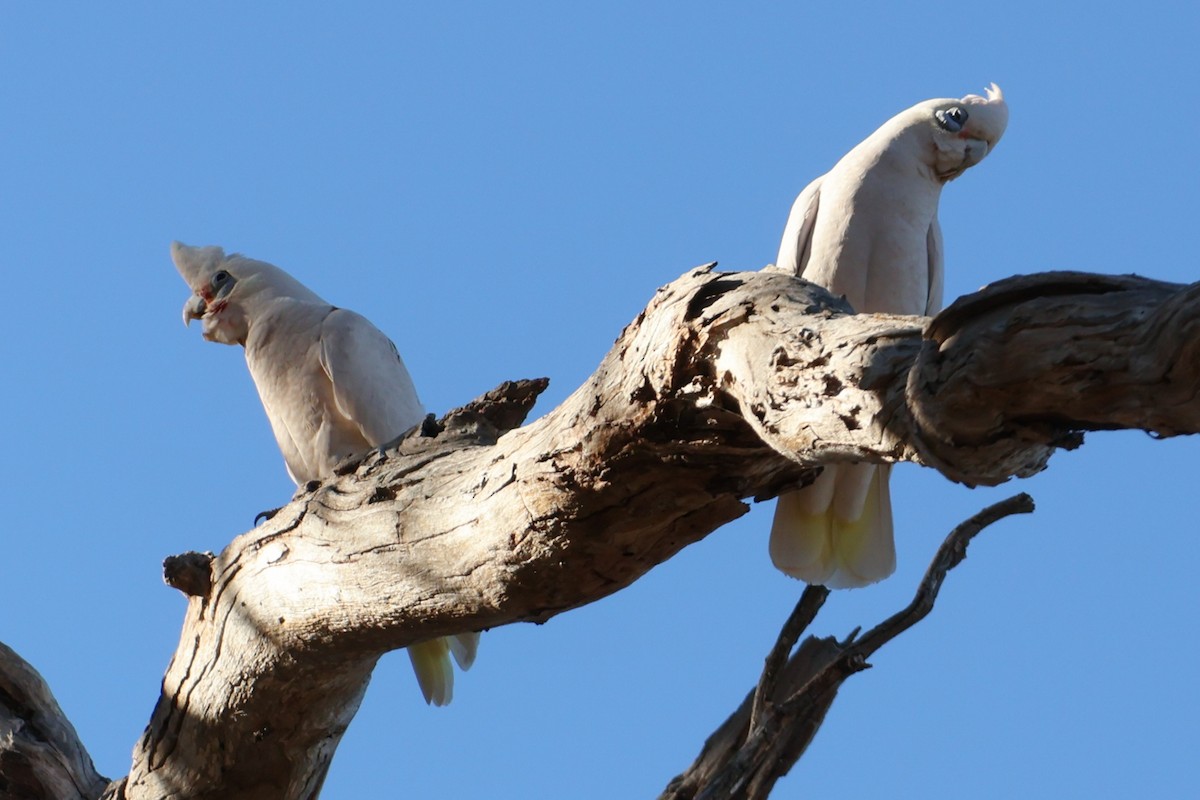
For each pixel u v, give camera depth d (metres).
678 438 5.84
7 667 10.31
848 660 7.83
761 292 5.39
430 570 7.29
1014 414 4.22
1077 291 4.12
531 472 6.52
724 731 8.42
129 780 9.52
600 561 6.65
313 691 8.59
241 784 9.10
